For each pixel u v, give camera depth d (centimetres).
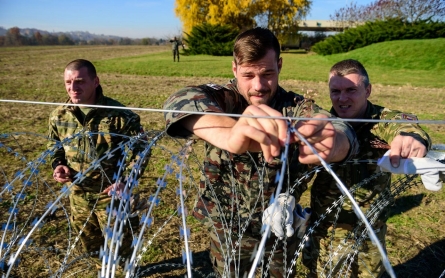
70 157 282
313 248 256
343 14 4303
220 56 3391
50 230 380
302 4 4128
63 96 1197
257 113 110
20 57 3244
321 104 1083
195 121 134
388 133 204
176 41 2644
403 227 416
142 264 342
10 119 849
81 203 283
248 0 3888
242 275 223
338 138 123
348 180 232
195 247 368
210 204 215
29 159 582
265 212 165
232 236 212
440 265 351
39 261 332
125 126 284
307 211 227
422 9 3350
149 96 1198
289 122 108
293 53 4009
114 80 1609
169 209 433
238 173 205
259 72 180
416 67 2167
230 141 114
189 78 1728
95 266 322
